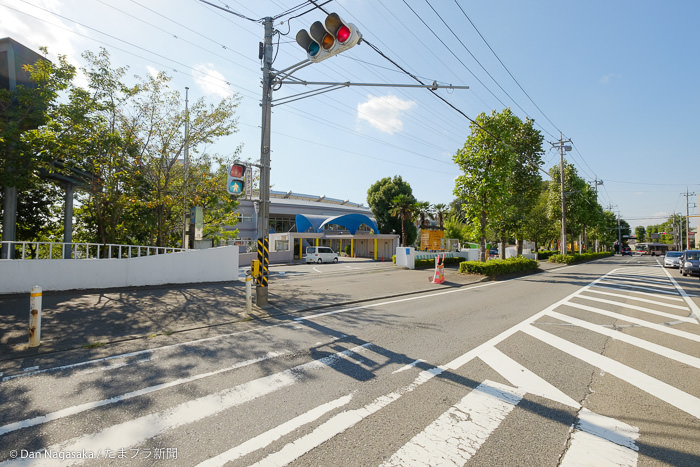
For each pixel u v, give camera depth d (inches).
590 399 148.7
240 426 124.7
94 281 394.0
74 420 127.9
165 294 391.2
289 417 131.4
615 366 189.0
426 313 330.3
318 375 173.5
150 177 557.3
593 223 1605.6
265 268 344.8
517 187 901.2
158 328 260.8
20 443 112.2
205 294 401.1
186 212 625.9
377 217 1829.5
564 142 1145.4
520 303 391.5
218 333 252.7
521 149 873.5
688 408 140.8
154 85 522.3
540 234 1374.3
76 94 433.7
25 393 150.7
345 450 110.1
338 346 222.2
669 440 117.3
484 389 157.9
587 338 244.7
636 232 4242.1
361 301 395.5
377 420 129.4
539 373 178.1
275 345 224.2
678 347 224.7
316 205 2014.0
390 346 223.0
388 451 109.7
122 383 162.6
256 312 320.5
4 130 374.9
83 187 553.3
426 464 103.2
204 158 659.4
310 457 106.3
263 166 353.1
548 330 266.7
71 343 220.4
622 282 622.2
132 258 420.8
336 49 222.5
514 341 235.8
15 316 275.6
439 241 1039.0
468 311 341.4
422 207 1517.0
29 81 453.7
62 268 374.6
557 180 1323.8
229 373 175.9
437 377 171.6
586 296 448.8
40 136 409.7
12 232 462.0
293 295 419.5
